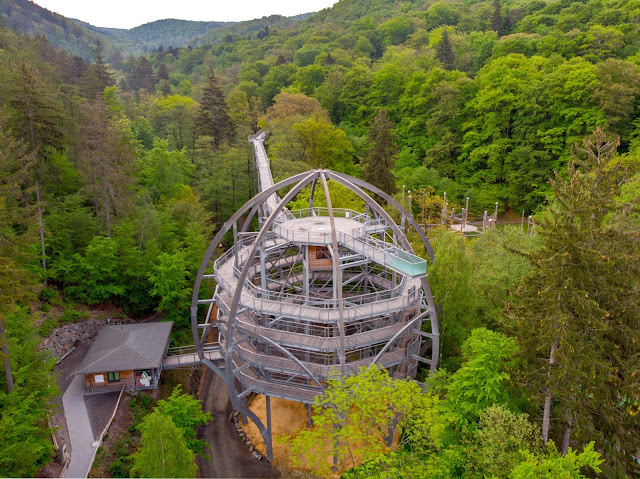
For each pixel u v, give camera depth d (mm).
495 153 70375
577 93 64750
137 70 140500
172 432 21547
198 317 46000
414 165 79438
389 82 93688
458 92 77625
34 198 39969
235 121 96500
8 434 20562
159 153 61750
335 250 26891
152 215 45250
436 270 32875
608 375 21266
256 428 33312
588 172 24562
